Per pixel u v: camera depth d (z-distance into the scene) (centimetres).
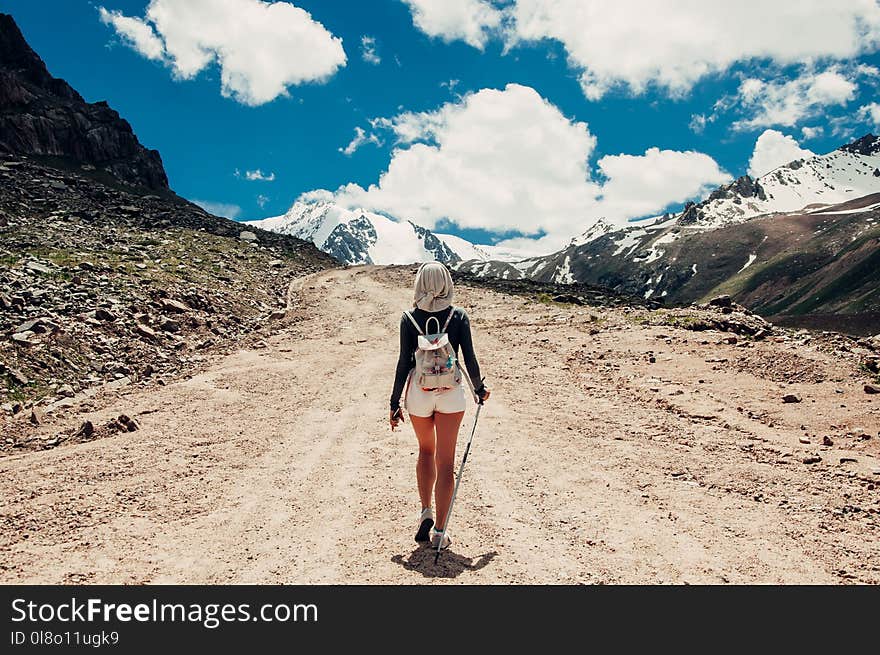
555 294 3203
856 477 697
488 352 1692
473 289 3409
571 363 1468
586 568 491
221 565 509
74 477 739
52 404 1112
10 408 1053
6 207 3938
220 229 5081
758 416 975
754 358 1304
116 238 3500
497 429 945
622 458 791
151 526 594
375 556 520
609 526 575
